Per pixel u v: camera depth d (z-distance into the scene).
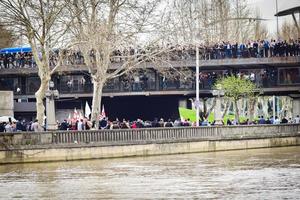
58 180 34.88
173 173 37.50
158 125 57.25
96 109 57.91
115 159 47.53
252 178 34.50
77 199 28.27
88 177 36.09
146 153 50.50
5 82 79.19
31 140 45.00
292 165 41.41
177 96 78.19
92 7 57.25
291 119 76.44
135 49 64.94
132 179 34.88
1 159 43.84
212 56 73.69
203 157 48.59
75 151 46.59
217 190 30.11
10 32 58.12
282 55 72.69
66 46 58.69
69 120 63.41
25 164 43.97
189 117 67.06
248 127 57.94
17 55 75.81
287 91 74.62
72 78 76.06
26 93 78.25
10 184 33.44
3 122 55.34
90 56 66.69
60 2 56.16
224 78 73.19
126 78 73.50
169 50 62.50
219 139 55.41
